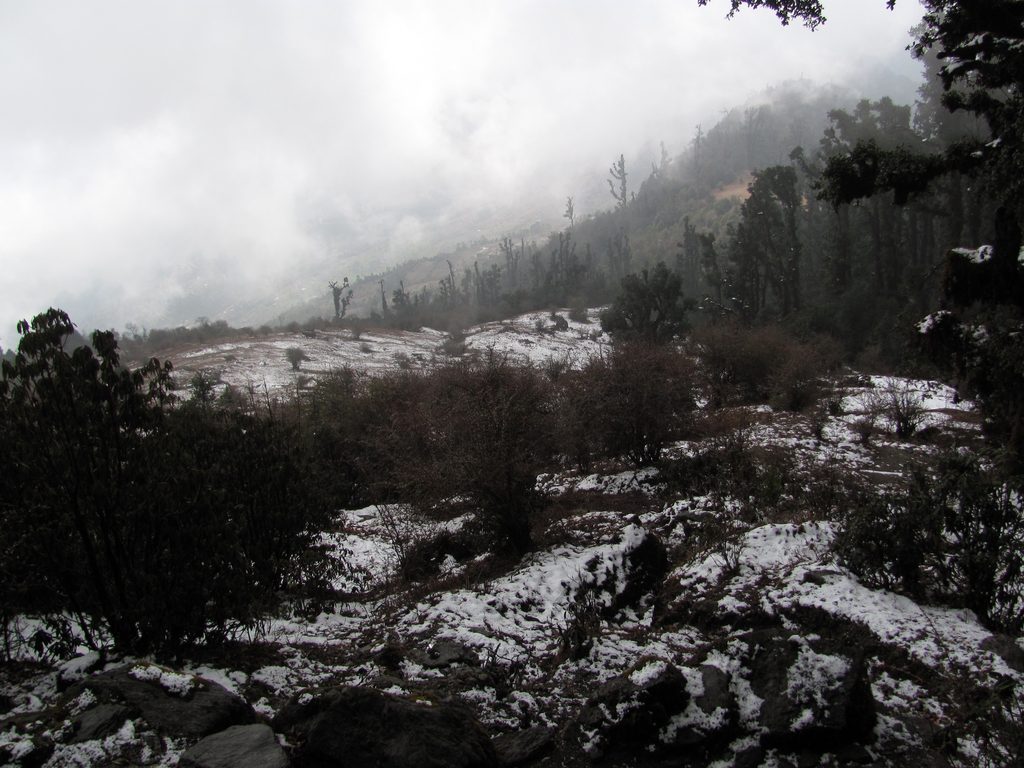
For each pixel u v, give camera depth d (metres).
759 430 16.70
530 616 6.87
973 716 4.07
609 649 5.75
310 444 13.20
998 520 5.77
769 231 50.47
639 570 7.68
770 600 6.26
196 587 5.24
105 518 5.22
